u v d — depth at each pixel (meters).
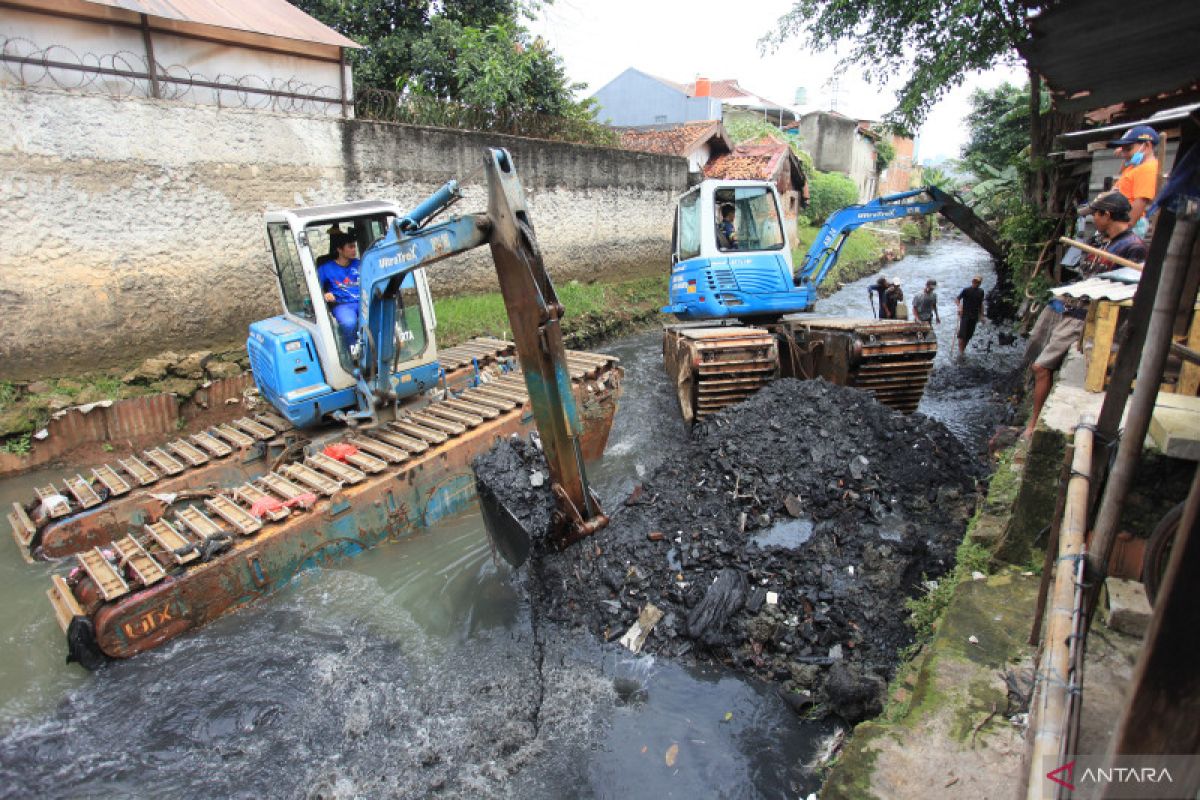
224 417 8.57
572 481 4.48
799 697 3.94
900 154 45.53
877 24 11.57
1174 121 2.03
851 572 4.69
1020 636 3.42
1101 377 4.32
